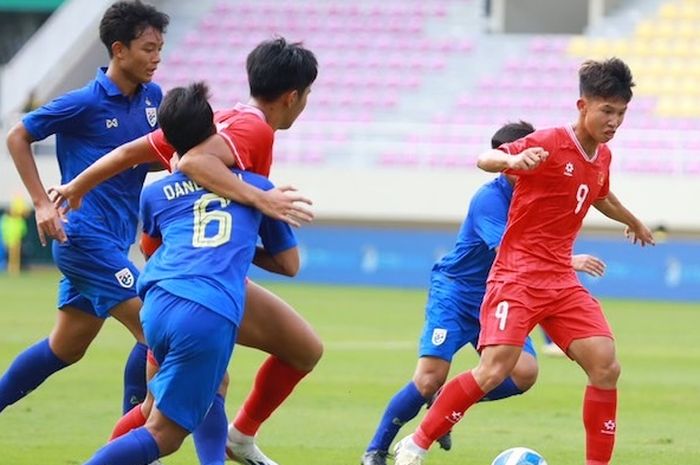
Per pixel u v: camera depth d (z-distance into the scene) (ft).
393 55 427.33
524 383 97.71
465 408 87.56
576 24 461.37
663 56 410.72
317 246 369.50
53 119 95.40
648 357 196.85
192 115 74.59
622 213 95.91
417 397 96.94
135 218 98.63
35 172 94.68
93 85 97.60
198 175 74.54
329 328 233.76
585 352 86.28
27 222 424.46
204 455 76.84
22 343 194.29
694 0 428.15
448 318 97.50
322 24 442.50
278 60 78.64
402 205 374.84
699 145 373.40
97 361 176.65
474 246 96.37
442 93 412.36
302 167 378.94
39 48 436.76
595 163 86.99
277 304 83.30
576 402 143.95
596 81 84.74
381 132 390.01
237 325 72.84
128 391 95.50
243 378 160.76
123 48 96.02
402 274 360.48
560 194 86.12
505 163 81.41
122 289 95.14
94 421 122.11
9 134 95.25
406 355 190.08
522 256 86.94
